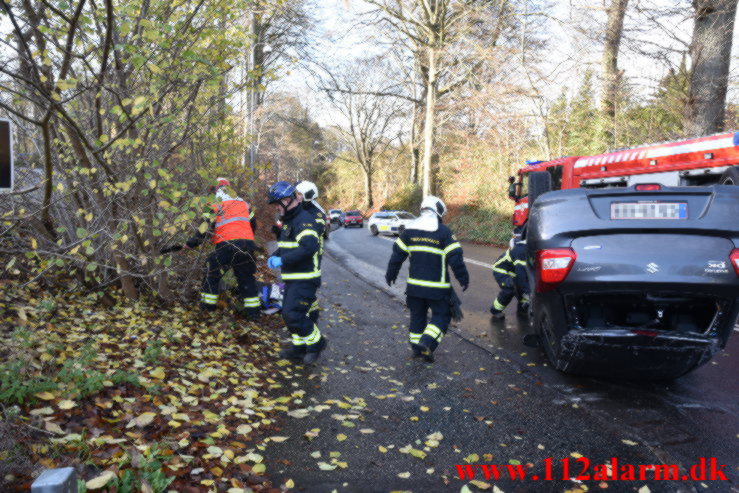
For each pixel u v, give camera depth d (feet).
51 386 10.43
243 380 14.62
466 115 90.38
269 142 162.91
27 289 17.01
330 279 35.47
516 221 45.06
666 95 50.31
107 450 9.27
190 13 16.52
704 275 12.80
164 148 18.10
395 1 88.22
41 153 16.84
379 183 194.29
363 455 10.99
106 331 15.60
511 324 23.32
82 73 17.72
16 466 8.14
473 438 11.97
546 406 13.93
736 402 14.26
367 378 15.94
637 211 13.41
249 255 19.43
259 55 39.78
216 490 8.90
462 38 82.84
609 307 15.01
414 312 18.03
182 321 18.48
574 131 72.49
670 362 14.29
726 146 23.40
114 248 15.53
